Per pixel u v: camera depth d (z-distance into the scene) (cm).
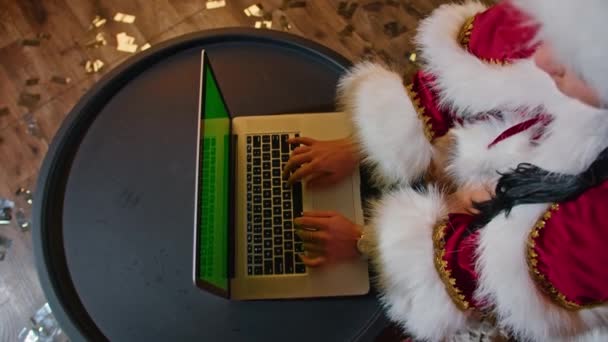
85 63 135
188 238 91
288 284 86
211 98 84
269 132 98
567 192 53
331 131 97
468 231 64
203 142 77
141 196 94
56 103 131
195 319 85
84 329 84
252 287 86
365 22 137
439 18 69
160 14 140
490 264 60
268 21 138
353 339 83
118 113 101
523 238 57
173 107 101
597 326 63
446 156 74
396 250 70
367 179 94
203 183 76
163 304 86
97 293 87
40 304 112
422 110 72
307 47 105
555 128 52
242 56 106
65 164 97
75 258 89
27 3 140
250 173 94
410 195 74
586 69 41
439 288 68
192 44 107
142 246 90
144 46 137
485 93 60
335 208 91
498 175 64
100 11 140
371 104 77
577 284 56
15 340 110
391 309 77
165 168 96
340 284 86
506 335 89
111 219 92
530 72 55
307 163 91
